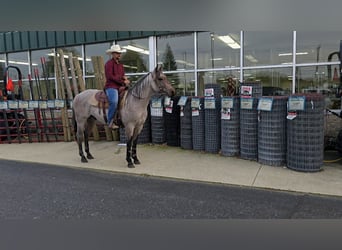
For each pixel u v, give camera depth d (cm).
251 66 625
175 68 698
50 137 734
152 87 419
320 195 314
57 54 741
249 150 457
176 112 566
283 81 600
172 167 435
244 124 458
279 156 423
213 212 273
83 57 769
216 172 404
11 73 852
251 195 319
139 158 493
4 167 460
